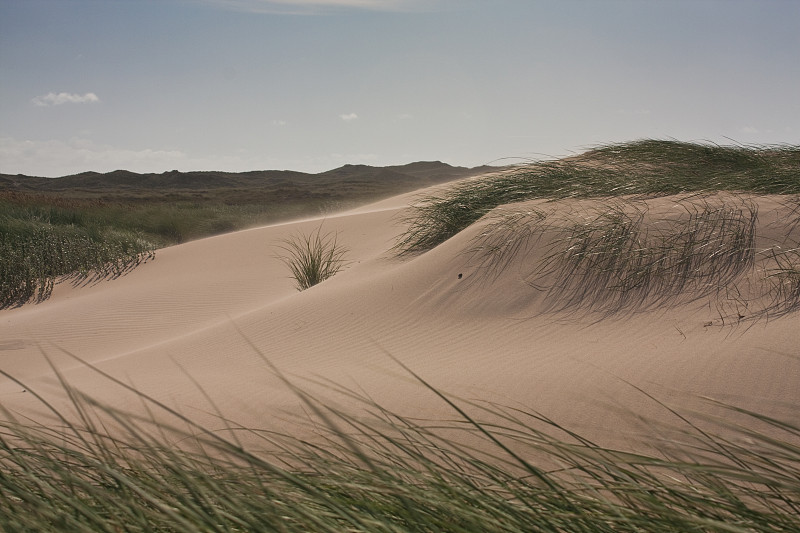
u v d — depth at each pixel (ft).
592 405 15.07
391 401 17.06
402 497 7.16
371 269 36.55
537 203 32.17
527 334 22.41
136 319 41.24
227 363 25.40
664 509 7.04
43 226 67.92
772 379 14.92
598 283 23.94
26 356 35.06
